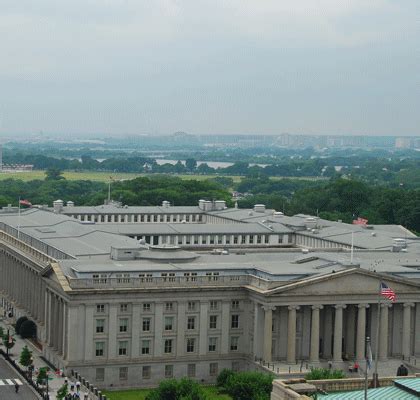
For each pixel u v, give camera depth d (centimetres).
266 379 19625
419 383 12262
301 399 11694
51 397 19588
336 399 11944
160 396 19038
